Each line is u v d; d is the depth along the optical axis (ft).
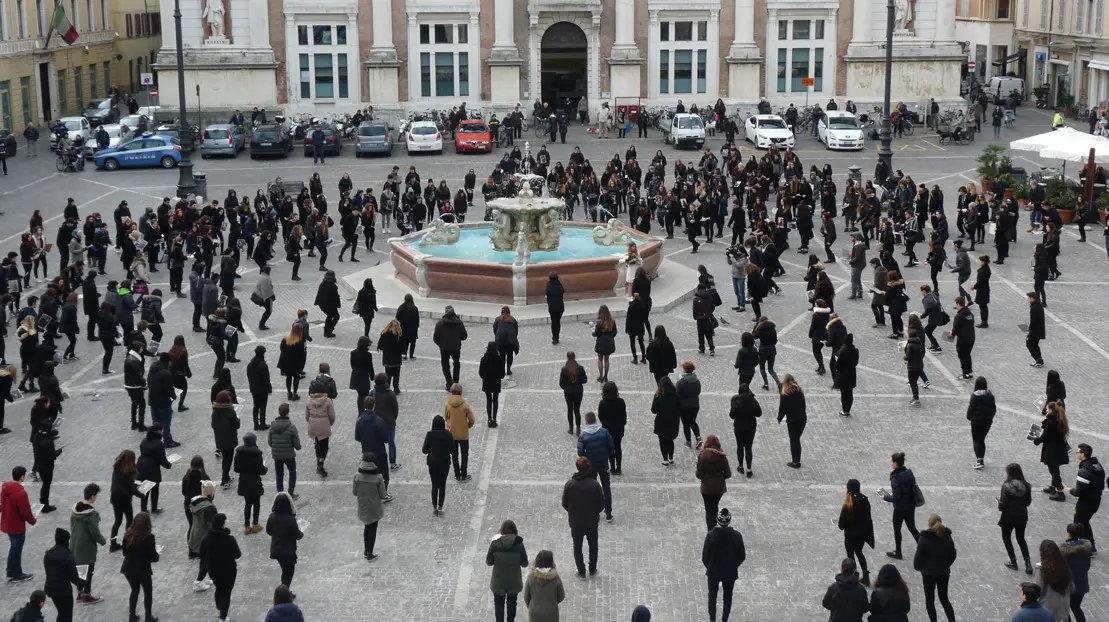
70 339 97.81
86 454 77.56
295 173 190.29
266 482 72.69
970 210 132.46
